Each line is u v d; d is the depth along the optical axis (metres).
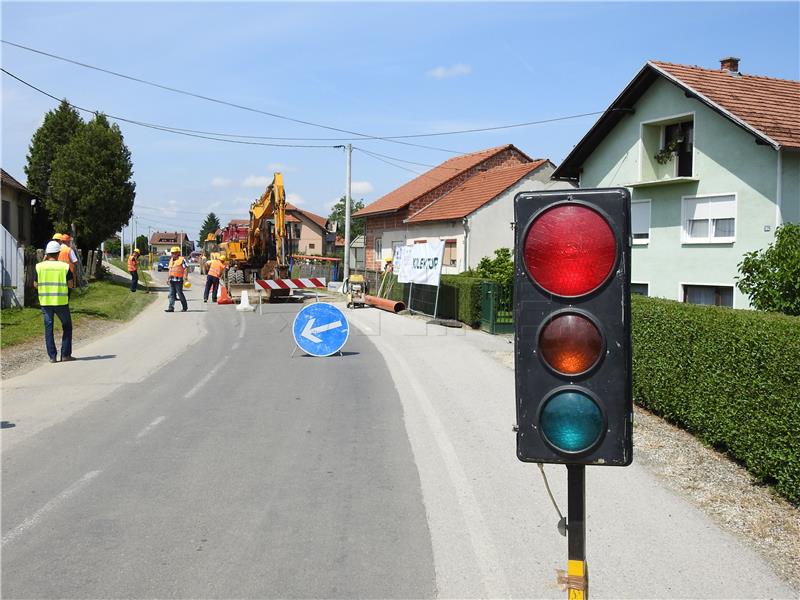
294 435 8.04
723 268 17.98
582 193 3.07
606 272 3.03
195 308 26.81
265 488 6.24
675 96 19.33
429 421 8.76
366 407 9.54
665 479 6.59
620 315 3.03
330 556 4.86
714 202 18.23
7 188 32.22
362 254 54.56
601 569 4.70
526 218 3.12
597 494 6.16
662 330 8.68
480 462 7.05
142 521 5.46
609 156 21.77
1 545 5.01
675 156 19.69
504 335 18.12
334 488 6.26
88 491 6.12
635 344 9.58
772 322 6.25
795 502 5.84
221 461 7.03
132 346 15.69
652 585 4.47
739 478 6.60
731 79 19.56
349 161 36.03
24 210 35.97
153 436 7.95
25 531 5.25
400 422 8.70
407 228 36.31
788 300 9.71
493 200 30.03
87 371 12.30
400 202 36.97
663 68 19.16
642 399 9.52
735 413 6.79
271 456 7.21
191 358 13.93
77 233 38.03
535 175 30.53
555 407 3.07
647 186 20.05
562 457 3.08
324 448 7.53
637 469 6.89
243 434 8.07
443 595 4.33
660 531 5.34
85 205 36.97
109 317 21.70
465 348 15.38
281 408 9.44
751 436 6.46
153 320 22.02
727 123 17.78
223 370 12.49
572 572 3.23
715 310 7.72
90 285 35.25
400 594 4.33
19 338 15.62
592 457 3.05
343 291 35.09
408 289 25.86
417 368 12.79
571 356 3.05
